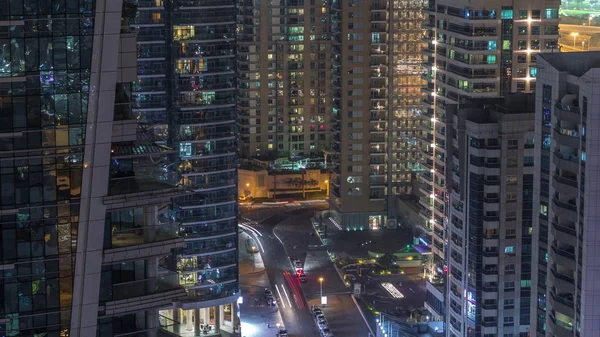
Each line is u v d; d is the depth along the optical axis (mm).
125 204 115375
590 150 178750
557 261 190250
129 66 114625
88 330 117188
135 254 116875
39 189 113875
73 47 112188
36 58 111750
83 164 114500
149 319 120812
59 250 115312
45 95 112500
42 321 116000
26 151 113000
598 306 182625
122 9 115875
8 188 113438
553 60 194500
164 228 118750
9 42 110812
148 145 118938
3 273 114562
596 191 179500
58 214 114625
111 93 113812
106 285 117375
